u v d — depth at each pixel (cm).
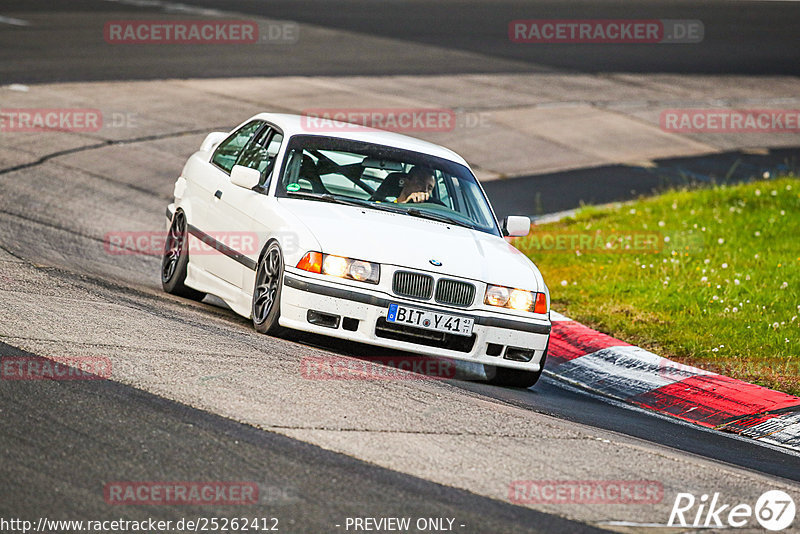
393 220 2883
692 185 6297
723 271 4072
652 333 3453
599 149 7288
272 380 2262
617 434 2403
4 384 2000
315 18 11206
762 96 9562
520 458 2000
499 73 9288
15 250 3469
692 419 2836
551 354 3372
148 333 2528
